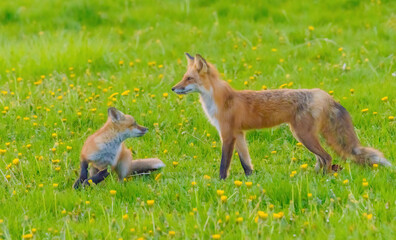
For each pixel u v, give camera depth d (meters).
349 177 9.83
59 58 19.17
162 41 21.94
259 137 12.99
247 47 20.28
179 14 24.98
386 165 10.23
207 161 11.86
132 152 12.26
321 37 20.89
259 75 17.09
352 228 7.54
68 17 25.28
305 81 16.31
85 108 14.59
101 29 23.98
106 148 10.54
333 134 10.70
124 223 8.42
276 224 7.97
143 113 13.92
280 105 10.80
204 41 21.41
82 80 17.47
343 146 10.67
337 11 23.92
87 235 8.00
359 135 12.47
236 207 8.69
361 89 15.24
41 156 11.28
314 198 8.69
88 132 13.39
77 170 11.02
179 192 9.64
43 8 26.17
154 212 8.88
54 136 12.83
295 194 9.10
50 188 9.98
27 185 10.30
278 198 9.16
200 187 9.54
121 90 15.99
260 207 8.85
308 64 18.08
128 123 10.67
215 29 22.45
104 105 14.67
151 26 24.17
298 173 10.41
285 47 20.00
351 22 22.55
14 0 27.45
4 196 9.75
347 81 16.39
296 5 24.97
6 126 13.70
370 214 7.80
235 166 11.67
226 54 19.62
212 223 8.16
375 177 9.63
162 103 14.68
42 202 9.34
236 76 17.12
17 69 18.52
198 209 8.73
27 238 7.71
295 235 7.70
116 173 11.03
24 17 25.70
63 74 17.67
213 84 11.12
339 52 18.94
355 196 8.90
